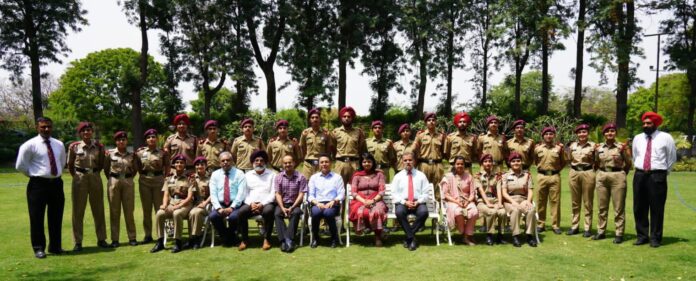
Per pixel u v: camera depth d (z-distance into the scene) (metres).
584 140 7.63
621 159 7.18
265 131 20.83
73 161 7.04
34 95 25.91
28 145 6.50
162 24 25.06
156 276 5.62
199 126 27.55
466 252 6.63
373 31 26.53
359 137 8.22
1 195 12.77
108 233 8.20
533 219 7.02
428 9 26.50
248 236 7.79
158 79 44.69
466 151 8.27
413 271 5.71
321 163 7.30
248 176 7.30
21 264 6.15
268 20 25.97
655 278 5.38
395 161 8.53
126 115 46.44
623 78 24.45
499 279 5.37
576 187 7.64
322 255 6.52
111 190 7.16
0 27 25.02
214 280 5.44
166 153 7.71
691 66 26.09
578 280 5.33
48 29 25.73
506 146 8.41
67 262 6.26
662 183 6.78
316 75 25.39
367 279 5.40
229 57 24.64
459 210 7.09
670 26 27.42
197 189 7.31
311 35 26.39
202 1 24.30
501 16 25.05
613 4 23.00
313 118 8.15
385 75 28.42
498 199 7.29
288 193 7.14
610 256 6.34
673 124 40.50
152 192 7.45
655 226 6.82
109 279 5.52
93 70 45.47
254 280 5.43
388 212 7.44
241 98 27.56
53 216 6.66
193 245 7.00
